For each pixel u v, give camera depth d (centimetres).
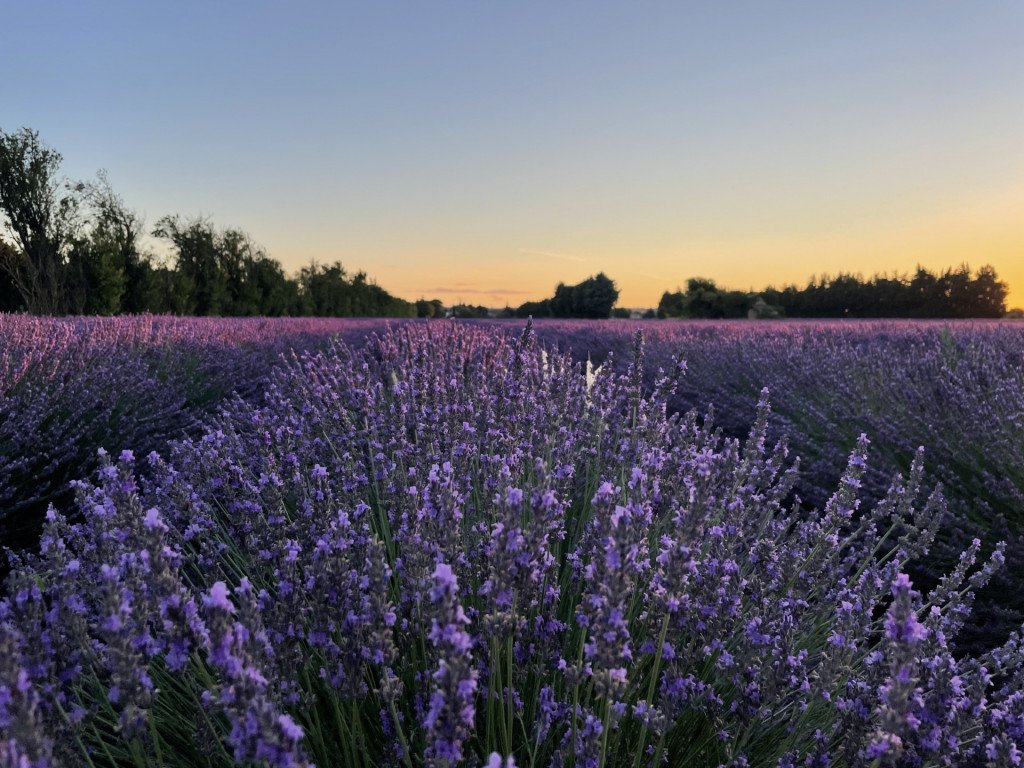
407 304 6006
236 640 106
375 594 136
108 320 1053
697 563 184
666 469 243
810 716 176
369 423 311
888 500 259
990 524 373
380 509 234
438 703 108
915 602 198
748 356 997
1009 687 182
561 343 1728
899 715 122
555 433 307
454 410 290
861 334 1468
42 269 2434
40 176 2508
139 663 116
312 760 150
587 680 168
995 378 568
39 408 411
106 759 161
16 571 140
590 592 152
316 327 1769
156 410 537
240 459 273
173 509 221
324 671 146
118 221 2798
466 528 220
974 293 4225
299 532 197
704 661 172
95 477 397
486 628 137
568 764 140
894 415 532
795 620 186
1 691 93
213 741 142
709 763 169
